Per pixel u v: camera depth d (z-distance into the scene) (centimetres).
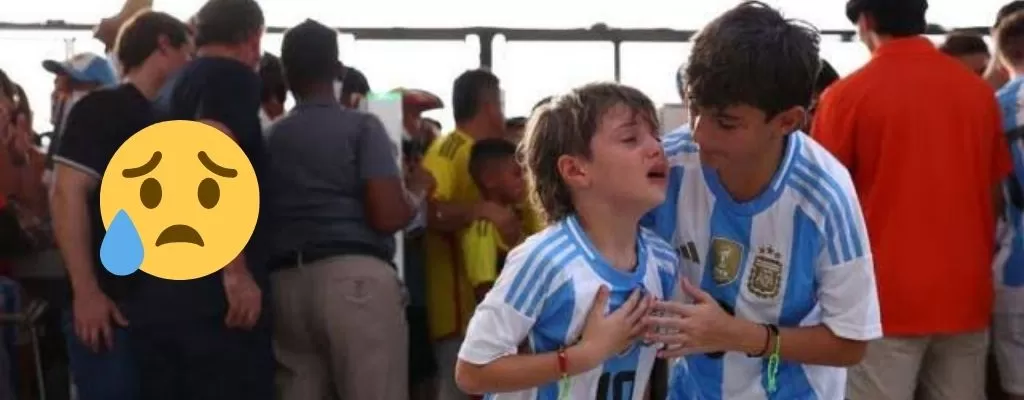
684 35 673
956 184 358
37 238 428
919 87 355
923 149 355
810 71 200
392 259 402
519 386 207
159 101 352
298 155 382
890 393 369
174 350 338
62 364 434
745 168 212
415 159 533
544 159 218
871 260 217
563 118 213
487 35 671
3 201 408
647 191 208
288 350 392
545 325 211
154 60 353
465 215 453
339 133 382
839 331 218
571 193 217
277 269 382
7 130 423
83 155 327
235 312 342
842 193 212
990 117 365
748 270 222
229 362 344
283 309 384
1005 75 472
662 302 213
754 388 230
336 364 386
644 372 226
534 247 209
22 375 421
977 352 378
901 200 357
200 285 339
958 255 360
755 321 224
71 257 327
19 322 379
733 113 198
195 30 375
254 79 354
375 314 380
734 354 229
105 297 332
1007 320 402
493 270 447
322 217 381
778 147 212
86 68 452
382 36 666
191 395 342
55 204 329
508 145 458
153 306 336
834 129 364
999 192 394
